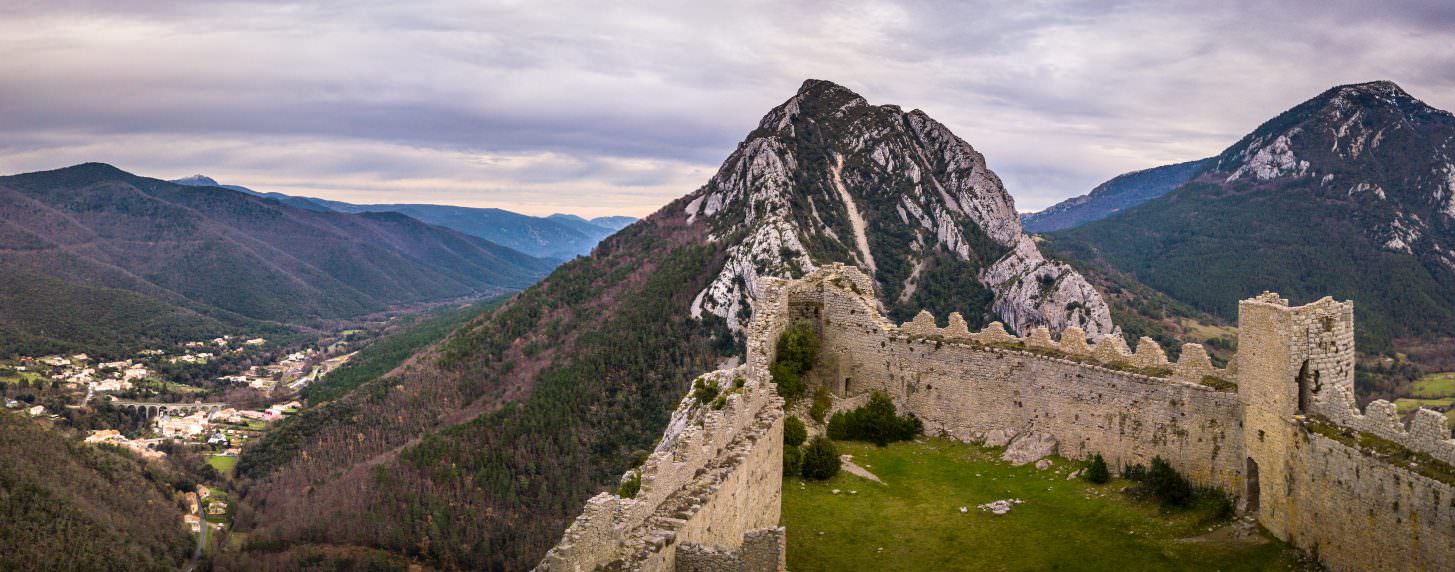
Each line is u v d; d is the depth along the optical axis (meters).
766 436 45.59
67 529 150.38
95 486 173.50
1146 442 50.97
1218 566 42.34
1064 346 57.56
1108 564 43.88
